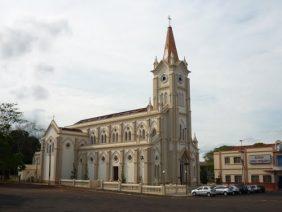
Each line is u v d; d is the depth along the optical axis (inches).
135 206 1414.9
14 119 3304.6
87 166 3666.3
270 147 3277.6
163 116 3304.6
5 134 3255.4
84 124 4089.6
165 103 3442.4
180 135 3403.1
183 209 1322.6
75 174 3705.7
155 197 2081.7
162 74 3531.0
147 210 1263.5
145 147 3125.0
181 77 3543.3
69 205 1406.3
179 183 3225.9
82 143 3892.7
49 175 3695.9
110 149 3452.3
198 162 3494.1
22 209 1236.5
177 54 3607.3
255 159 3363.7
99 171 3533.5
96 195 2060.8
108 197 1930.4
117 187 2694.4
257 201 1791.3
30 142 4847.4
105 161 3476.9
